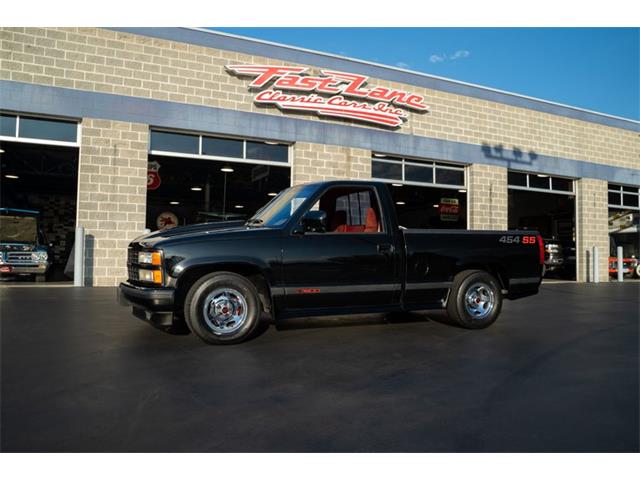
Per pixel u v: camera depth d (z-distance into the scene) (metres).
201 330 5.12
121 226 11.41
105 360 4.51
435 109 15.18
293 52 13.21
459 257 6.22
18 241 13.73
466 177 16.03
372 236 5.81
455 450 2.66
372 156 14.49
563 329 6.45
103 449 2.62
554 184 18.09
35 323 6.37
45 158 17.75
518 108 16.80
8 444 2.67
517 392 3.70
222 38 12.41
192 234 5.32
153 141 12.01
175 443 2.71
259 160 13.07
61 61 10.98
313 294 5.52
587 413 3.24
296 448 2.66
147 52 11.70
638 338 5.85
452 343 5.46
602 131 18.91
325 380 3.97
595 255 17.12
